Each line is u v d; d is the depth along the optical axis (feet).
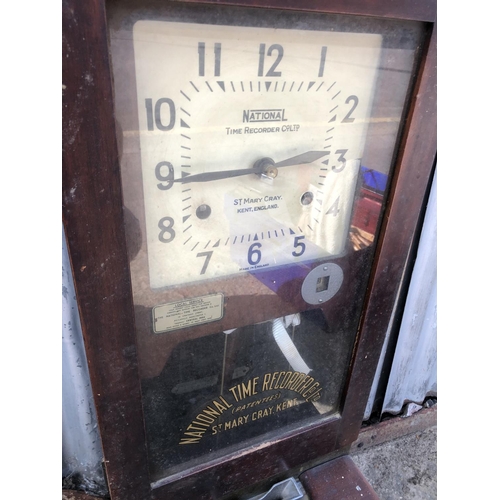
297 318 2.50
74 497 2.88
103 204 1.68
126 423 2.23
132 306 1.94
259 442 2.75
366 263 2.48
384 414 3.69
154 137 1.73
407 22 1.88
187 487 2.61
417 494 3.31
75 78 1.45
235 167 1.95
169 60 1.63
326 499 2.90
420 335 3.42
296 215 2.19
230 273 2.17
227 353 2.39
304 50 1.82
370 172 2.23
